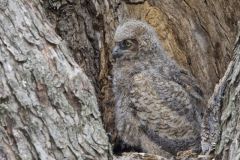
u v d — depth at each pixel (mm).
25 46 9141
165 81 11133
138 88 11031
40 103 8922
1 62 8836
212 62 12930
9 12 9297
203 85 12875
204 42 12945
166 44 12781
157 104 10977
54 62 9320
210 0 12984
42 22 9758
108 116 12289
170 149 11219
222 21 12992
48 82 9094
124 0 12773
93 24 12805
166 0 12906
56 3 12844
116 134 11672
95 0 12766
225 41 12945
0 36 9008
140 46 11484
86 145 9070
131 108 11164
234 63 8836
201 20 12945
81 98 9344
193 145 11133
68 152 8859
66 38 12836
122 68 11523
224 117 8578
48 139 8781
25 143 8609
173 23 12852
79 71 9547
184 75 11742
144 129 11148
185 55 12867
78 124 9125
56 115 8984
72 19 12859
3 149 8469
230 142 8289
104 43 12688
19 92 8812
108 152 9297
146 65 11445
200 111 11352
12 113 8680
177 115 10992
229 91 8664
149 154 10445
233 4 13016
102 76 12609
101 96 12500
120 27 11750
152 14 12797
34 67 9055
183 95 11109
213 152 9711
